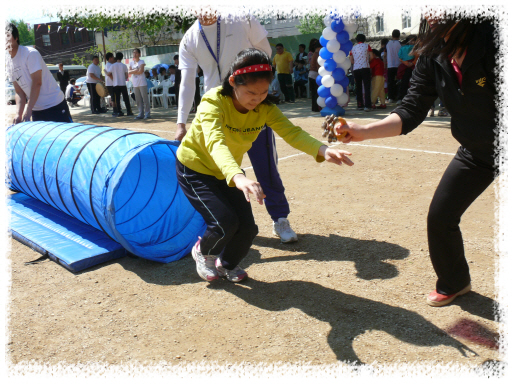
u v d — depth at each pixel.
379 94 11.70
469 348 2.38
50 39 40.84
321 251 3.68
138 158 4.19
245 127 2.85
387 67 13.07
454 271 2.72
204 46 3.60
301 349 2.45
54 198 4.02
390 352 2.38
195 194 2.95
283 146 7.78
